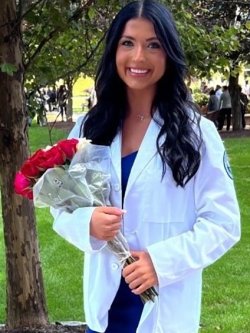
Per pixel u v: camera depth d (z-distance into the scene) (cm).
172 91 203
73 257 641
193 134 196
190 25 422
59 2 336
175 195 194
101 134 208
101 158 203
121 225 196
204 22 585
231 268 595
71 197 195
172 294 199
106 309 204
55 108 512
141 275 189
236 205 198
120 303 206
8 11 353
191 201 197
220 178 195
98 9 389
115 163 201
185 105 202
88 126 212
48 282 559
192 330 203
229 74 473
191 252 191
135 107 207
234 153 1406
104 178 197
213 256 194
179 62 202
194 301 204
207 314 475
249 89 2627
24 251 405
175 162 191
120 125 208
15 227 400
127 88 208
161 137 196
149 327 200
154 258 190
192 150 193
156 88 204
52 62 416
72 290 538
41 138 1602
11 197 394
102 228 189
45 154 195
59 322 434
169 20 202
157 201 194
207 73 446
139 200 195
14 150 382
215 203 194
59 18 342
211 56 444
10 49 362
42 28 359
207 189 195
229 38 452
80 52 429
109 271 201
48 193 195
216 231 193
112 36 206
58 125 1794
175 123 196
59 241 704
